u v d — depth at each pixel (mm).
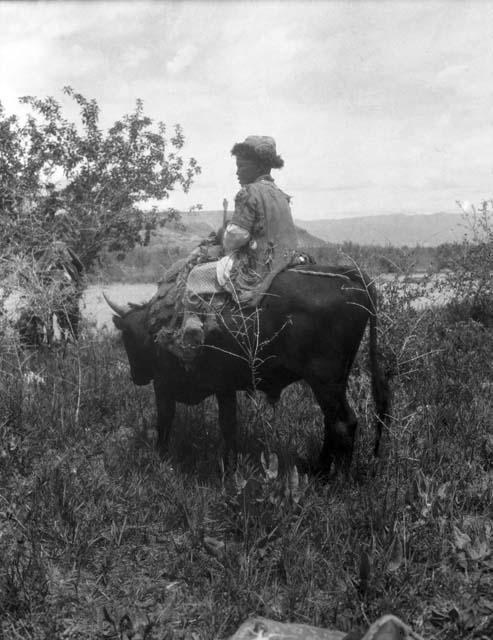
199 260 5379
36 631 3553
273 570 3979
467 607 3564
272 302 4973
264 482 4480
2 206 8992
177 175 11312
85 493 4871
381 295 5891
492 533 4289
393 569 3732
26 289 7332
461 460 5305
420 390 6488
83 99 10734
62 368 7785
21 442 5738
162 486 5008
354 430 4996
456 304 9656
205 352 5215
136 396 7098
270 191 5234
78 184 10750
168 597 3844
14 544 4344
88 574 4078
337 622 3533
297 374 5078
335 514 4461
